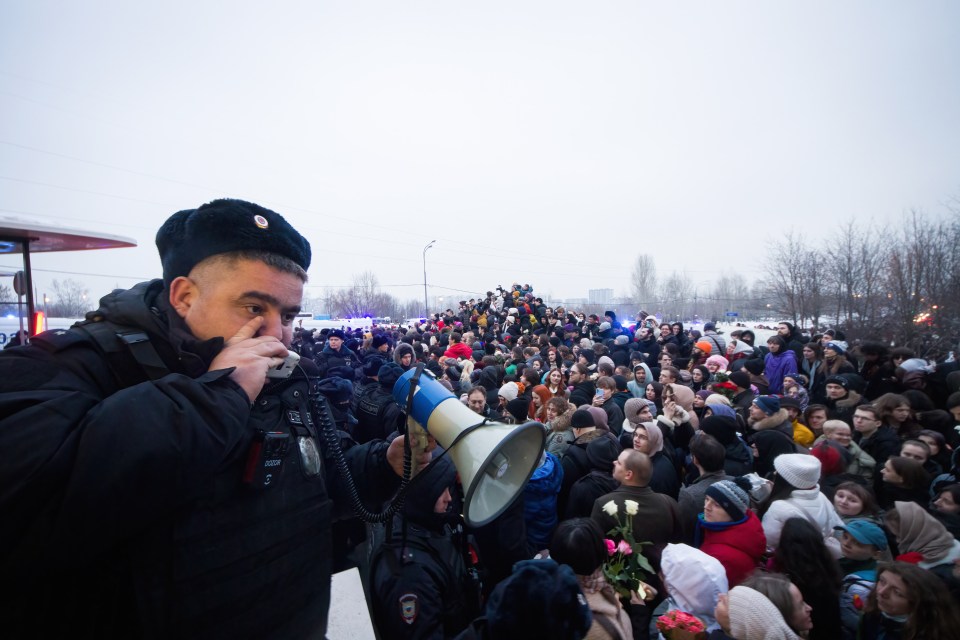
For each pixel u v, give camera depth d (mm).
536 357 8953
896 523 2688
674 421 4867
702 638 2193
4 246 4047
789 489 3139
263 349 921
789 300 18672
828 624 2277
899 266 12945
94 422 694
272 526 934
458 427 1192
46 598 759
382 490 1479
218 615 842
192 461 737
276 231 979
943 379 6309
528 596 1257
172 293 929
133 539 788
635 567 2646
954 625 1981
